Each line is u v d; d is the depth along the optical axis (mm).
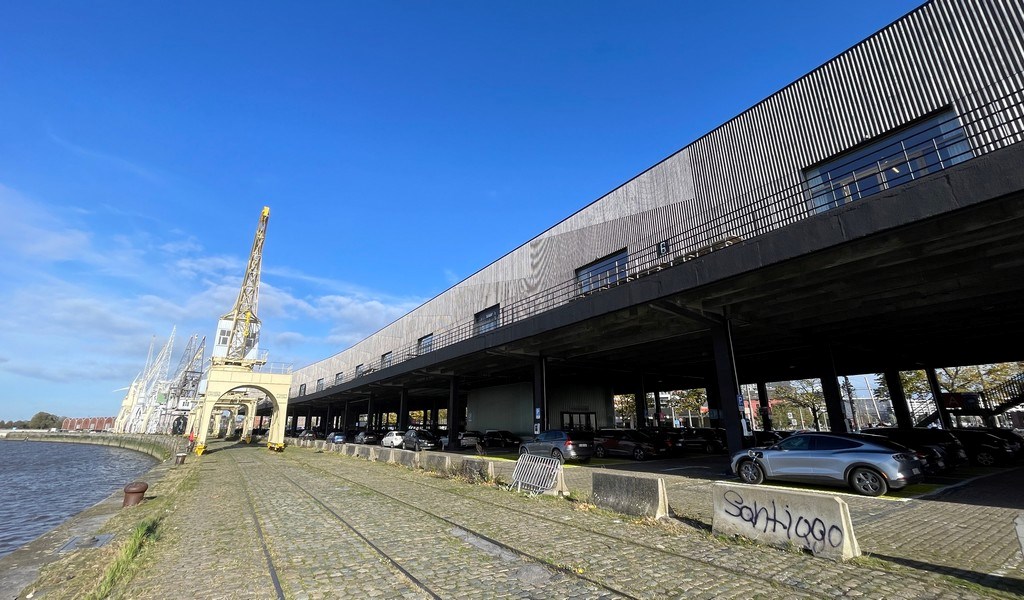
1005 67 11969
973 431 18859
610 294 17609
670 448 24297
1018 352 26062
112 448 90125
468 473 15977
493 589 5734
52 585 6238
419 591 5723
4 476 40875
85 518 11297
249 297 65625
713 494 8094
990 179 9039
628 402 66188
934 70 13188
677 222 20297
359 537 8406
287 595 5641
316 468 22312
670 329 20234
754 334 21125
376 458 25734
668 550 7090
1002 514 9016
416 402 65250
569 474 17266
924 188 9922
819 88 15828
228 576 6379
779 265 12656
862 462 11641
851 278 14492
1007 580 5578
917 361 28562
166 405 112062
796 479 12789
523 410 36750
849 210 11070
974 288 15344
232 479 18344
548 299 27750
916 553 6703
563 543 7645
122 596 5707
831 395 20969
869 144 14539
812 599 5184
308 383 85000
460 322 37719
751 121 17875
